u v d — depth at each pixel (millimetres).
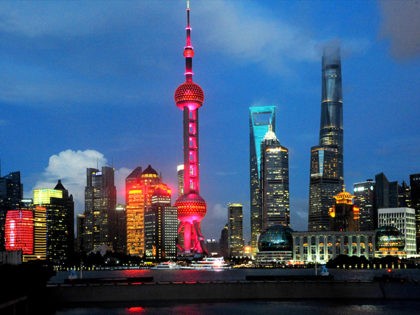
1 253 193500
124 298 192000
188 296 195500
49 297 187375
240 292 198125
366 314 166000
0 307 123750
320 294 199500
